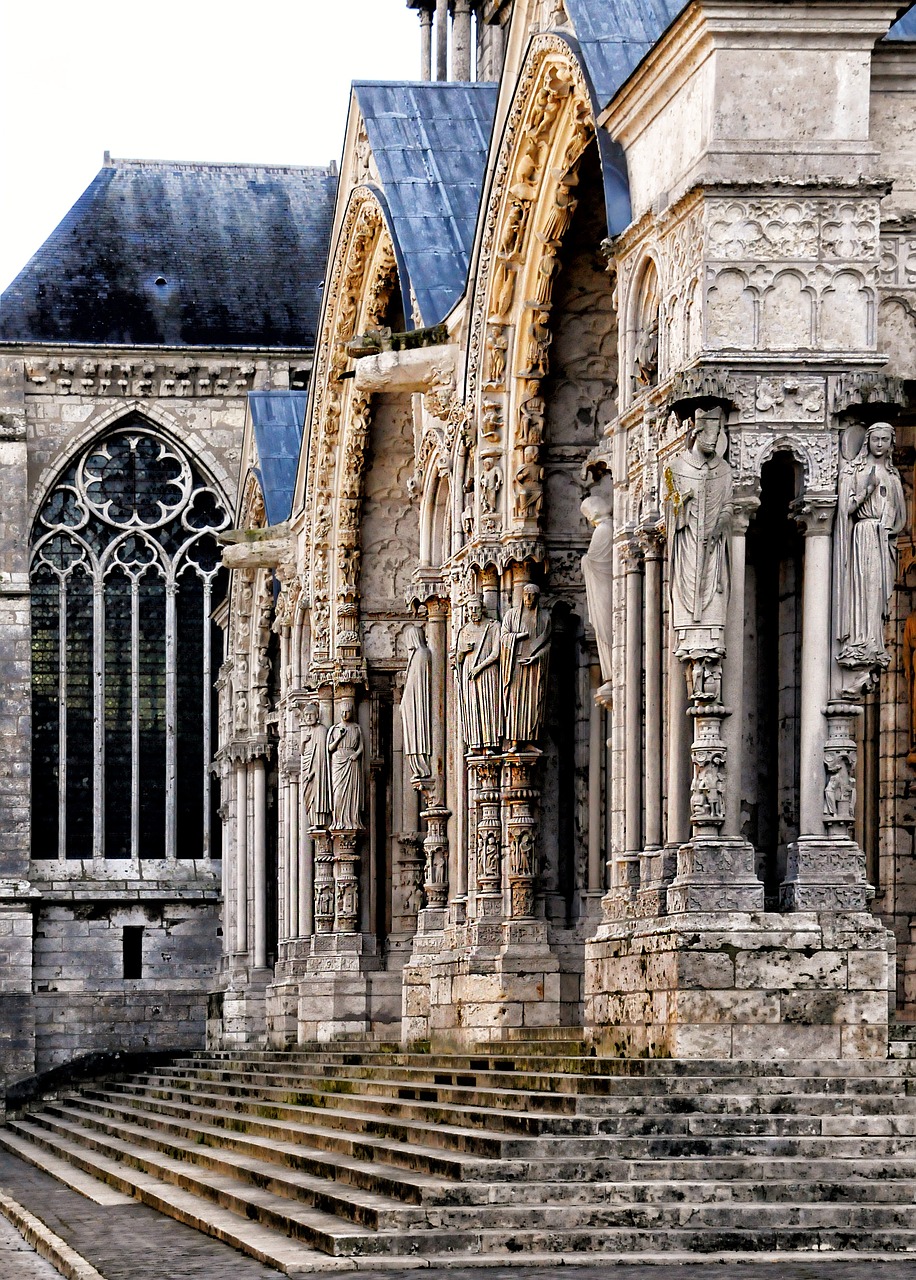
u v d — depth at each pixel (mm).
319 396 56719
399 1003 56656
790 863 29453
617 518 33375
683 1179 23969
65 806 84688
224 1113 45000
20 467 83938
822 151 29812
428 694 48625
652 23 34812
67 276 88250
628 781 32594
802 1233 22328
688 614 29359
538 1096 27797
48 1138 56000
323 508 57375
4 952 82250
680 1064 27969
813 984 28531
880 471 29406
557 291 41031
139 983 84000
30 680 83562
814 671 29422
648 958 29625
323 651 58000
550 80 37062
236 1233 25891
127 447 86062
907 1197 23281
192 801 85438
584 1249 22469
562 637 42188
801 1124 25219
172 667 85312
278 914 69375
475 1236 22594
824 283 29688
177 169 93250
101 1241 27406
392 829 57312
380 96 49906
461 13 66625
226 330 87688
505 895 41938
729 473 29422
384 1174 26016
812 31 29781
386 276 52594
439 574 48531
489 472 41781
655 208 31516
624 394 33094
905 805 32531
